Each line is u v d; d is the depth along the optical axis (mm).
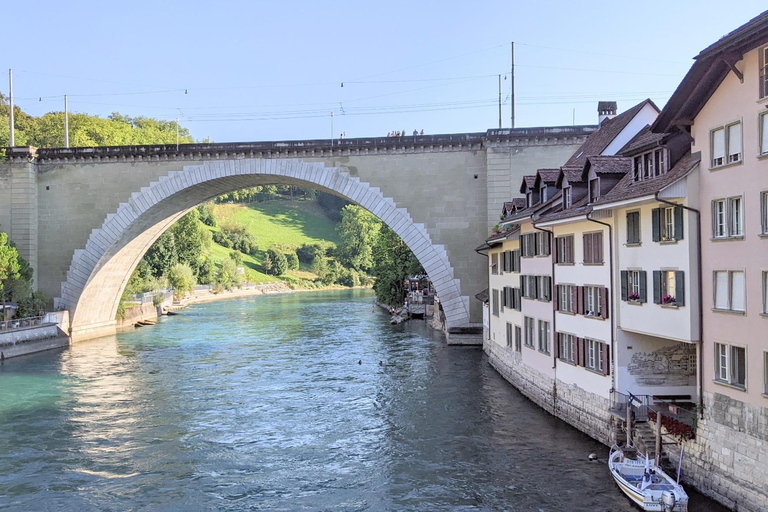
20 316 53125
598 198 24969
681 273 19484
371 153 52500
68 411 33250
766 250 16484
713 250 18531
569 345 27375
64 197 56062
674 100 19266
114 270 61344
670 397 23016
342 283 161625
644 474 19344
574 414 26938
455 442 26719
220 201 195875
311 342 57062
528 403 32188
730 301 17938
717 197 18375
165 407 33906
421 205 52125
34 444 27875
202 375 42375
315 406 33562
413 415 31062
